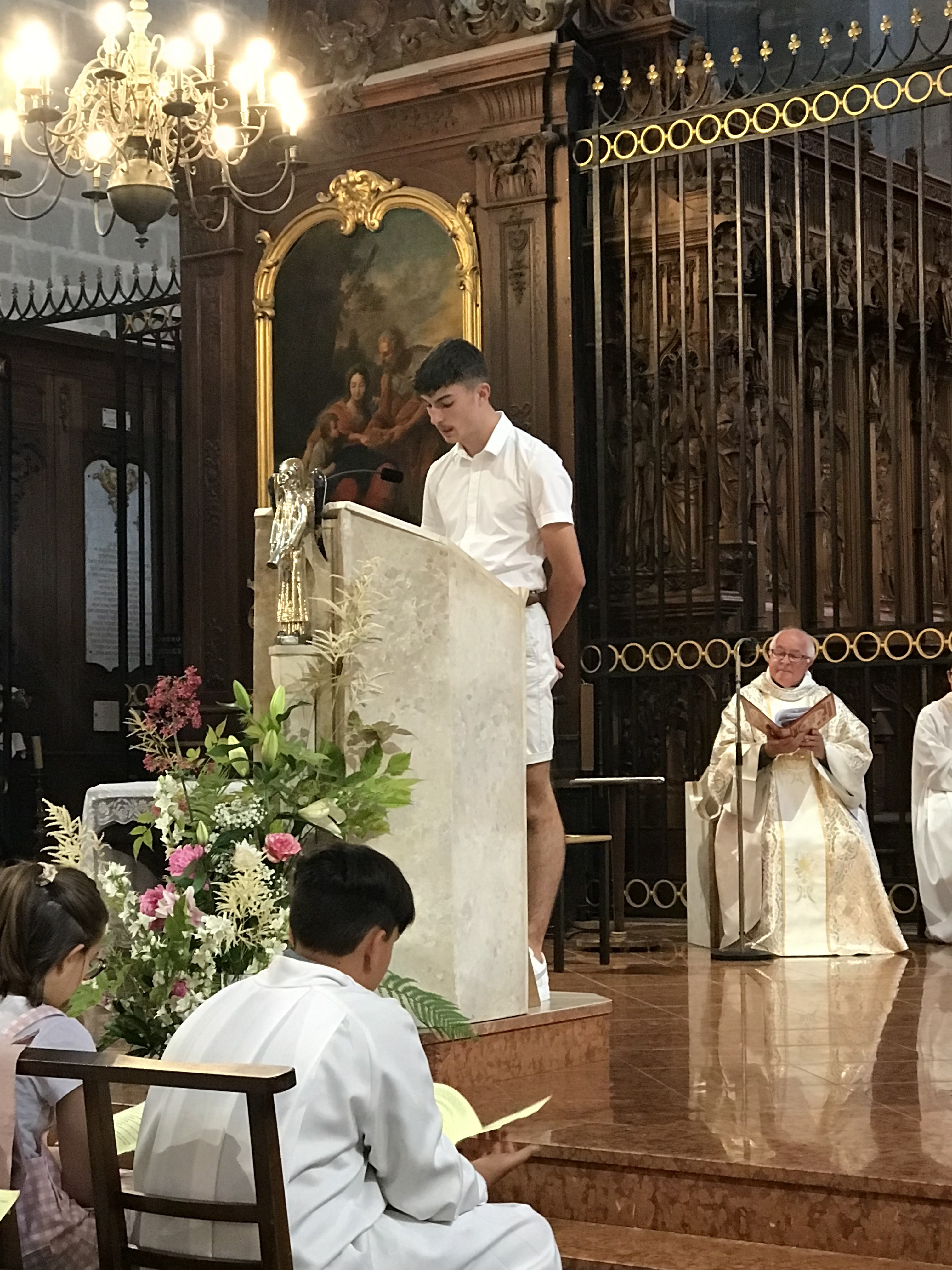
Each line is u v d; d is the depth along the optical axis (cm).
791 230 883
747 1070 467
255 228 957
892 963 702
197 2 1253
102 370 1223
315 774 396
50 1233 285
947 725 772
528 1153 333
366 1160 276
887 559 936
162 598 1066
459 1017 404
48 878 312
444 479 515
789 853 736
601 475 854
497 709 452
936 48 1266
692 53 864
